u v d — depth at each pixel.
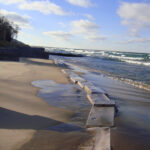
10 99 6.10
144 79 15.28
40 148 3.07
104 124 4.29
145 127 4.40
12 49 35.06
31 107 5.47
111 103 5.95
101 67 26.25
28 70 13.92
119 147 3.25
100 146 3.14
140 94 8.99
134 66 30.91
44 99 6.52
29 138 3.44
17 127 3.94
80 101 6.55
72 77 11.77
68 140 3.38
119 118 5.02
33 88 8.10
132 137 3.71
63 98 6.85
